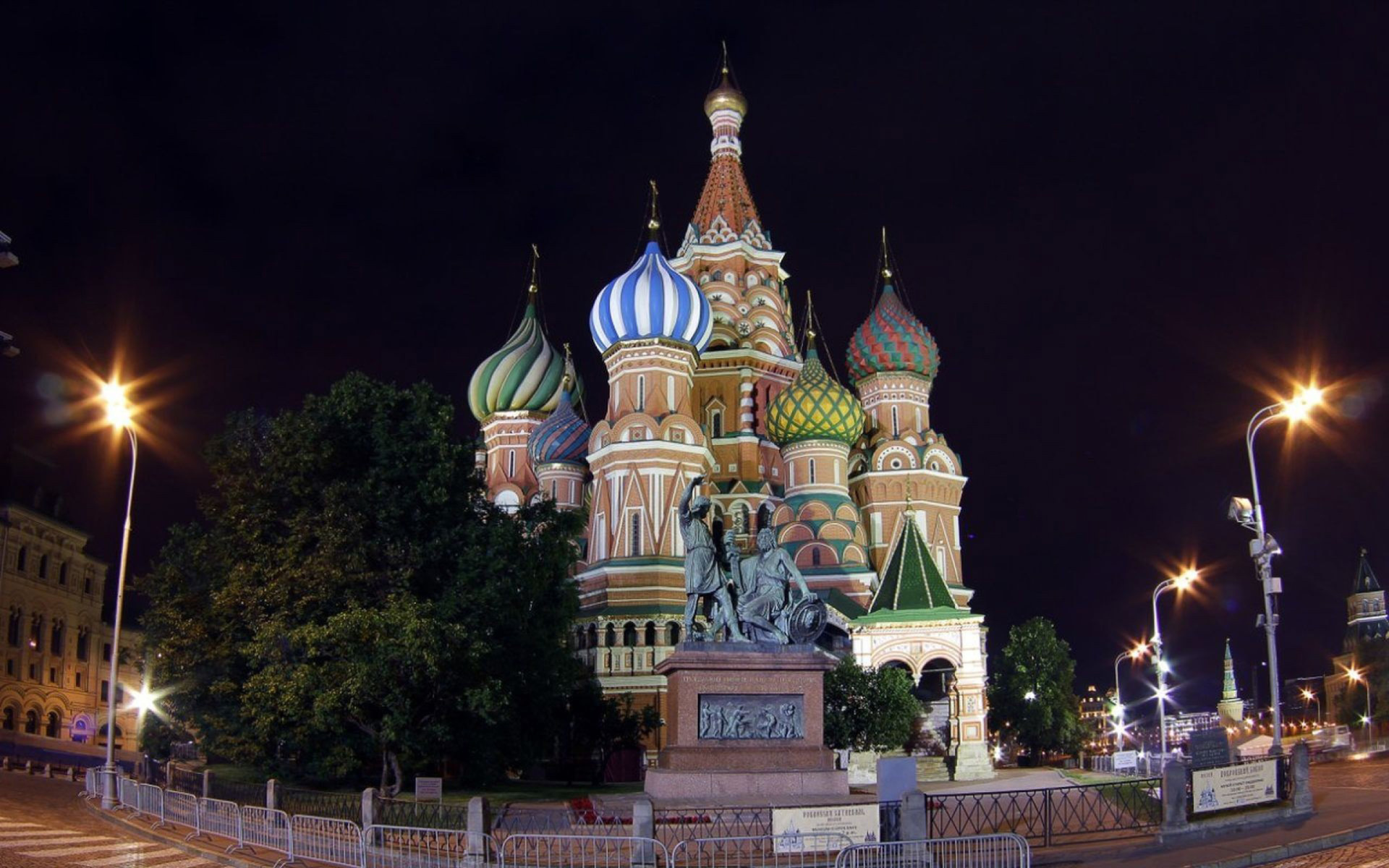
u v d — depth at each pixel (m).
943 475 100.44
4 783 50.00
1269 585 36.38
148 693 51.47
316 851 27.19
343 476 44.44
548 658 49.03
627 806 31.67
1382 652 106.44
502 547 44.31
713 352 102.38
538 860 23.59
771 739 30.27
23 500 94.25
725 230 108.31
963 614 68.88
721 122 114.69
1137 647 90.56
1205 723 127.81
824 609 32.06
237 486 43.50
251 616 42.09
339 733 40.69
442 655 39.12
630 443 85.31
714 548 33.00
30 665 92.50
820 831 23.14
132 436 44.00
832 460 94.25
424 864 25.41
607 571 83.25
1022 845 22.52
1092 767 82.31
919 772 66.44
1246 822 28.83
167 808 34.47
